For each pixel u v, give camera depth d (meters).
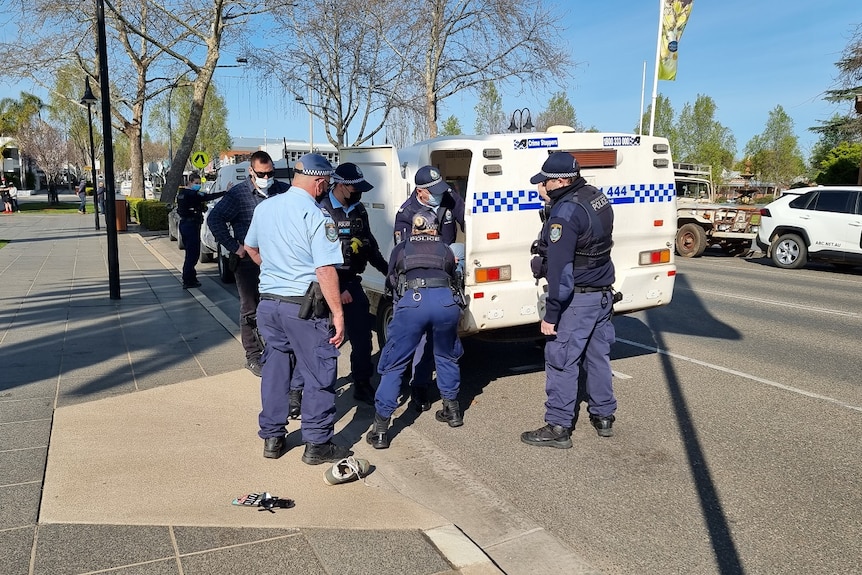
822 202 14.45
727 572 3.27
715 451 4.71
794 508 3.89
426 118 24.14
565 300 4.57
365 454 4.69
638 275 6.26
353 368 5.70
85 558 3.11
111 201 9.54
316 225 4.09
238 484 3.96
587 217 4.53
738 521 3.75
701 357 7.21
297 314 4.15
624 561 3.37
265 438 4.34
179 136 68.00
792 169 53.28
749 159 55.66
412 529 3.48
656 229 6.32
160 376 6.05
